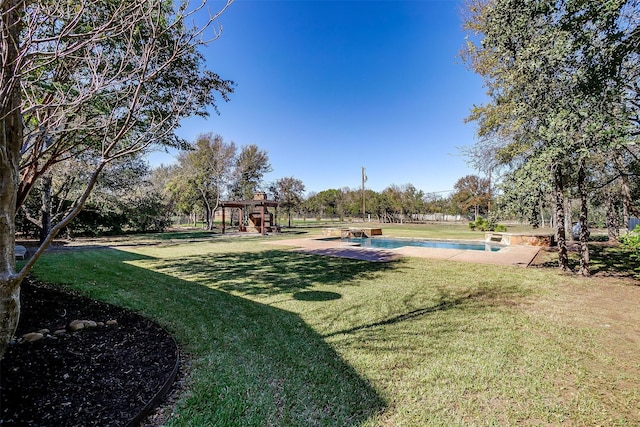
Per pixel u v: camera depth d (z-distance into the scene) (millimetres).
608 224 13297
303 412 2176
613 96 4125
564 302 4918
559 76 4699
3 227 1798
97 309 4141
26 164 2596
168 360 2758
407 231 22234
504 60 6043
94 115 3020
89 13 2514
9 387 2131
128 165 13078
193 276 6797
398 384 2572
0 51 1720
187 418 2053
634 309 4570
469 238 16438
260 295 5270
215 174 26500
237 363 2848
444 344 3367
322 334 3621
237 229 26609
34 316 3621
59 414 1938
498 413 2213
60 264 7496
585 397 2414
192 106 4883
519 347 3297
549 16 4375
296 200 29031
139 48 3439
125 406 2074
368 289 5699
